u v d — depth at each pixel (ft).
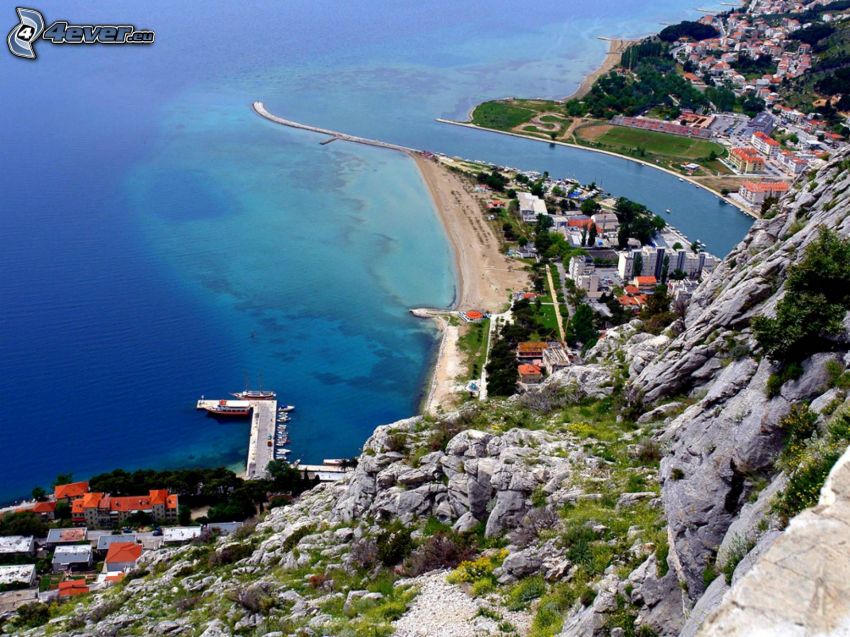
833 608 49.67
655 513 161.38
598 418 237.86
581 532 163.94
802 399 122.52
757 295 201.77
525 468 193.36
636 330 309.83
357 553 206.69
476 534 193.67
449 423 245.24
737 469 124.06
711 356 209.97
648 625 124.16
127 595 257.34
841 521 54.29
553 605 149.79
